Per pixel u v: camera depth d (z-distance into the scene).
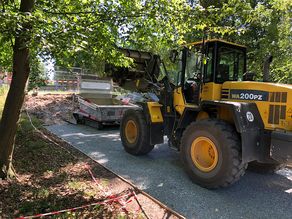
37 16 2.99
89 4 3.93
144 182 4.41
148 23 4.04
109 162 5.39
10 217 3.04
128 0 3.92
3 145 3.88
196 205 3.67
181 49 4.96
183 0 3.89
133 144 5.89
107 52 3.61
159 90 6.10
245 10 4.09
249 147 3.94
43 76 7.48
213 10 3.94
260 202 3.84
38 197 3.53
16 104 3.84
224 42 4.92
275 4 8.85
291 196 4.08
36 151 5.46
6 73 8.48
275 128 3.96
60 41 2.93
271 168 4.94
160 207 3.52
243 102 4.28
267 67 4.64
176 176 4.72
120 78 6.73
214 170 4.11
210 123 4.20
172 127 5.61
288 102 3.86
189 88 5.37
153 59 6.30
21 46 3.07
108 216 3.14
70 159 5.31
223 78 5.00
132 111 6.03
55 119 10.05
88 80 10.33
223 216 3.41
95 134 8.05
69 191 3.79
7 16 2.65
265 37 9.81
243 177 4.84
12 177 4.03
